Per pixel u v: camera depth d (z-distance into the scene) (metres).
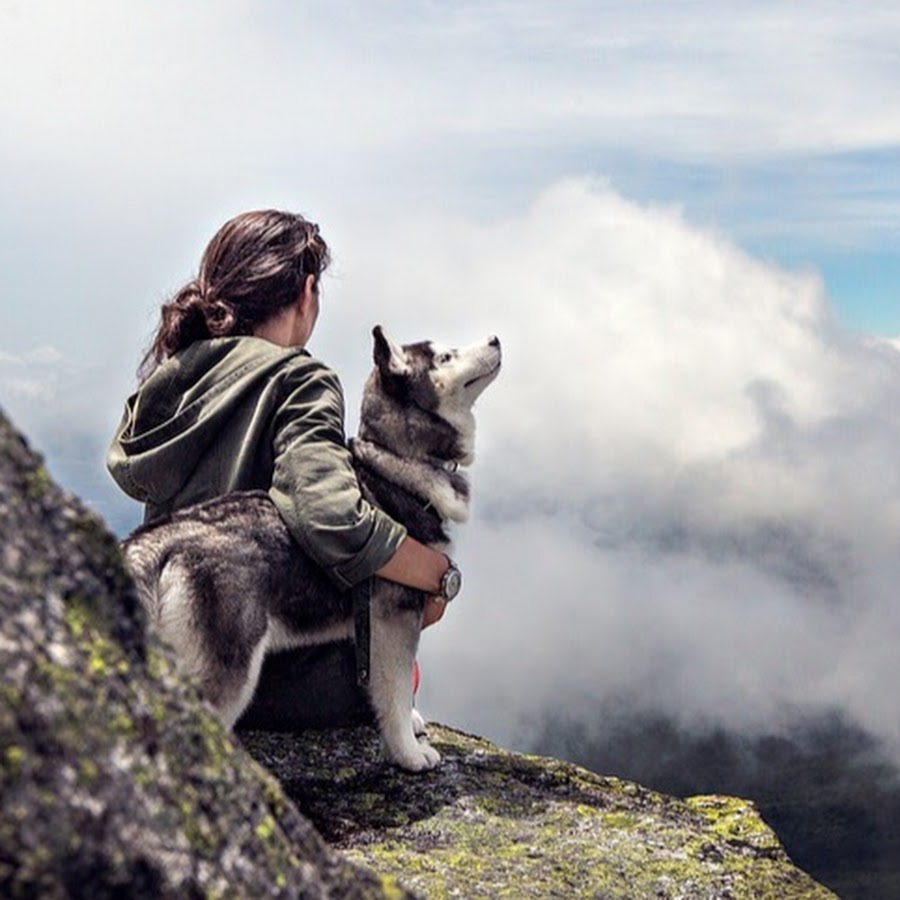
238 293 4.45
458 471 4.73
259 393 4.23
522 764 4.71
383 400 4.58
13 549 1.35
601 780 4.74
